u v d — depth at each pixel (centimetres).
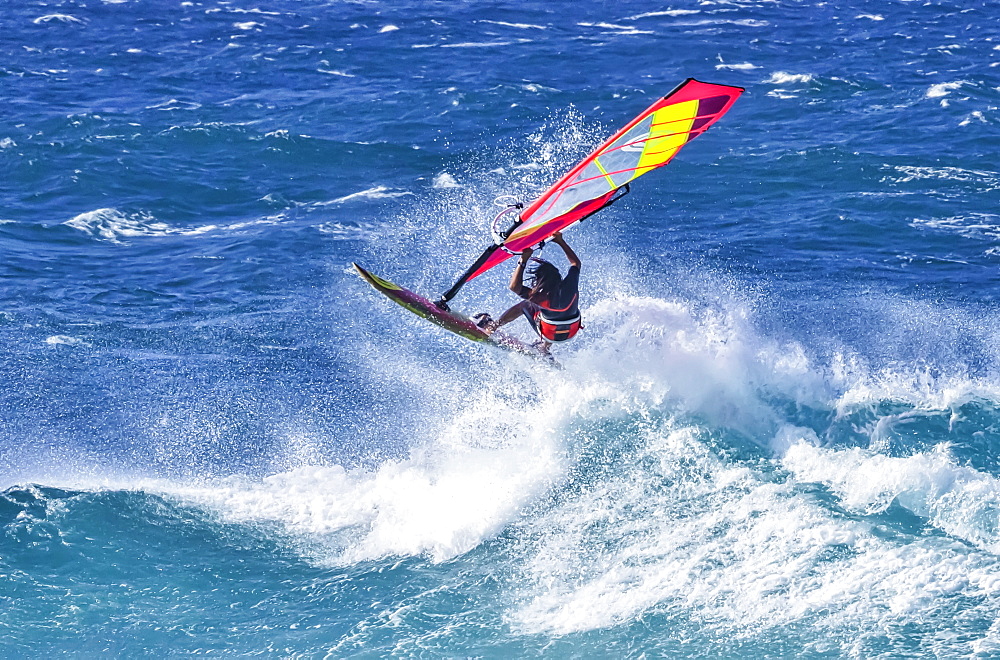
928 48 17688
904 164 11281
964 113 13412
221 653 3762
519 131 13025
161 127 12556
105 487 4841
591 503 4450
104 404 5850
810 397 4953
